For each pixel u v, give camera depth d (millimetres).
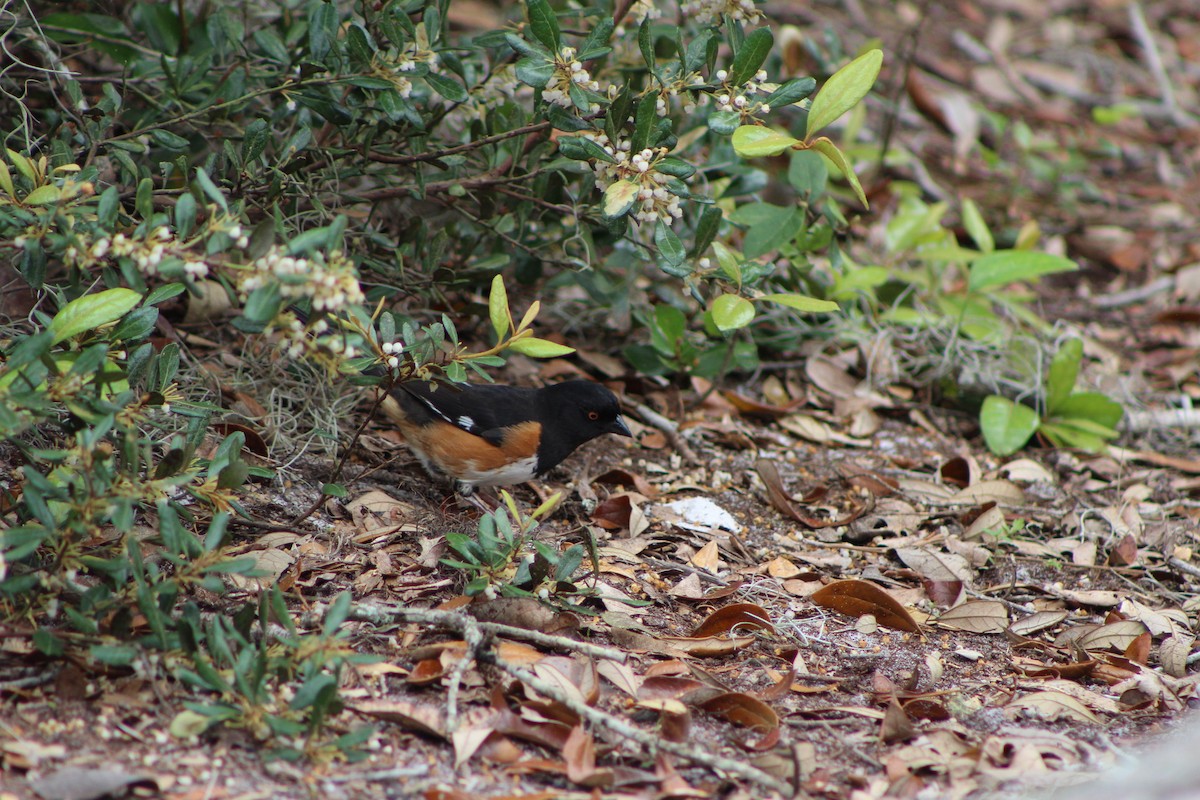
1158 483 9234
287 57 7512
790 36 11438
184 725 4738
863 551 7836
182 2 8500
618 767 5047
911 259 12031
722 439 9219
